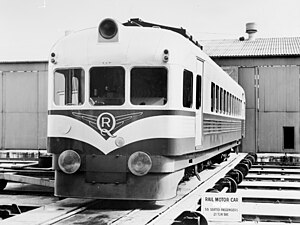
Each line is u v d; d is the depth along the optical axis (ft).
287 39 99.19
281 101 83.92
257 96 84.53
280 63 83.46
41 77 89.15
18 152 83.20
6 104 90.53
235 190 37.45
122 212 26.55
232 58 84.28
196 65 31.45
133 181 26.55
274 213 29.50
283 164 72.69
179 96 27.40
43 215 25.22
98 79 27.40
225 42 98.63
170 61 26.86
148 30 27.73
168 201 29.81
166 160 26.73
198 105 32.42
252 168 64.08
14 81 90.17
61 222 23.88
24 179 36.42
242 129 69.31
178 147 27.17
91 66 27.40
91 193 26.81
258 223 26.94
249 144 85.20
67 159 26.78
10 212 28.02
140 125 26.71
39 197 37.47
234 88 56.34
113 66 27.14
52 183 34.83
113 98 27.14
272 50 87.20
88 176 26.91
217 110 40.55
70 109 27.58
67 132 27.53
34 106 89.66
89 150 27.07
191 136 30.01
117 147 26.71
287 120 83.92
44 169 41.14
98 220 24.40
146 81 27.02
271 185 44.88
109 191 26.66
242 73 84.58
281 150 84.33
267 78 83.97
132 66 26.96
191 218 22.95
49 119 28.27
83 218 24.93
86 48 27.71
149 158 25.98
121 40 27.40
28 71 89.56
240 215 26.50
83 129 27.25
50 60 28.35
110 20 27.27
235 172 43.96
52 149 27.91
